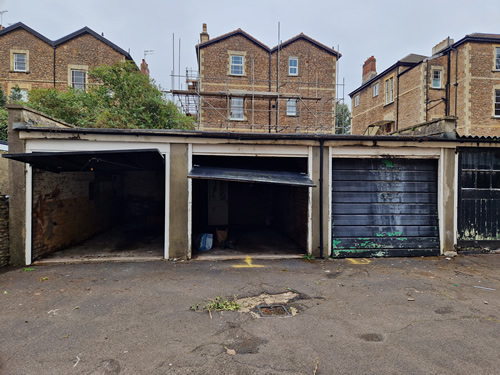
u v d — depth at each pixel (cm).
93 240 926
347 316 418
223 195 1221
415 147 741
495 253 769
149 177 1245
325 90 2088
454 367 305
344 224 742
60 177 780
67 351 331
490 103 1788
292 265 664
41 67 1945
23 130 641
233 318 411
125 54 2014
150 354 326
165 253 696
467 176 766
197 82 2016
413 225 754
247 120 2005
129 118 1498
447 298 482
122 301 465
